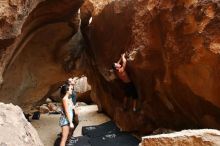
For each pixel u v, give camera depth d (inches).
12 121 73.2
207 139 85.5
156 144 91.6
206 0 167.3
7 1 159.5
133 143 255.3
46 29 266.8
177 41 186.7
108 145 256.1
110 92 321.1
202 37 168.6
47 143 283.7
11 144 64.3
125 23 247.6
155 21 205.3
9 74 238.8
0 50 174.9
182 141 88.0
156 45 210.5
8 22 162.6
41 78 302.2
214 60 164.7
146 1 216.1
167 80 206.1
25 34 226.2
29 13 187.8
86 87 532.7
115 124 324.8
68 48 315.0
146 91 241.1
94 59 335.6
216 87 168.9
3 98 240.2
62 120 249.3
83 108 459.2
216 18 163.2
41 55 284.8
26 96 291.1
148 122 259.4
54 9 238.8
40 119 385.4
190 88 187.3
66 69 328.8
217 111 176.9
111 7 273.9
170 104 221.1
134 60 228.2
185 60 181.6
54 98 493.0
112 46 274.7
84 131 301.7
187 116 210.1
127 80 253.6
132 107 273.1
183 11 179.3
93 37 318.0
